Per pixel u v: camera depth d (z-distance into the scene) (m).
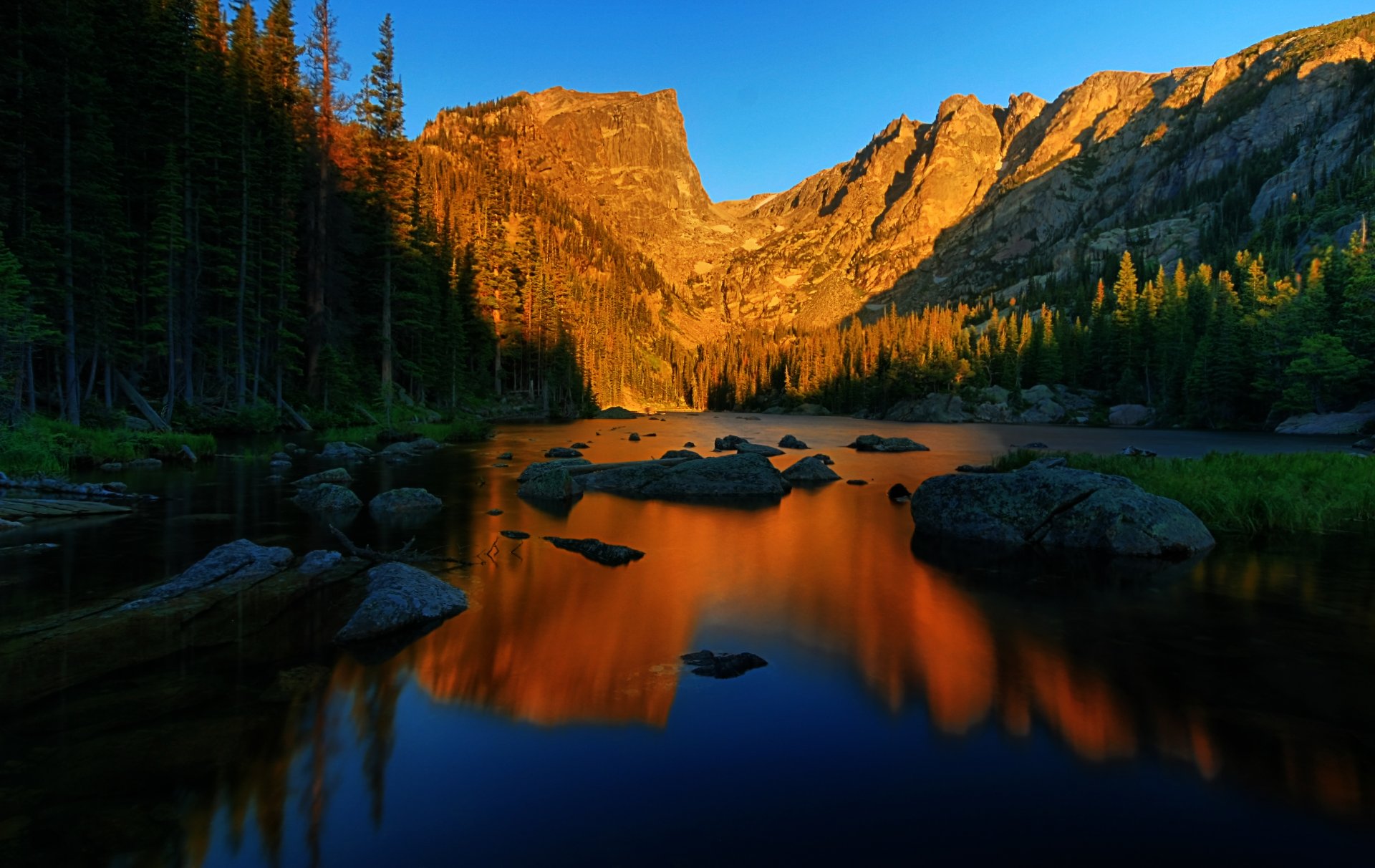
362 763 5.53
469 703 6.73
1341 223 113.44
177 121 37.41
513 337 88.94
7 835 4.48
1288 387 65.88
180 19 38.06
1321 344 60.84
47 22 29.33
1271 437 54.91
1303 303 67.88
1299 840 4.52
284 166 44.28
